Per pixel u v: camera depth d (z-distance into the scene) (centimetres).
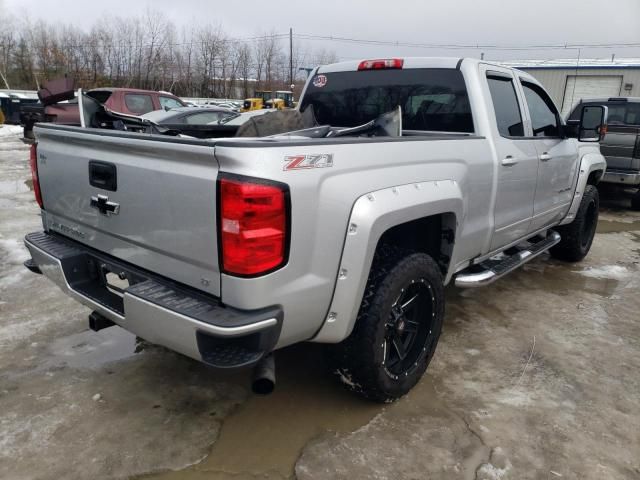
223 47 5053
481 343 377
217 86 5116
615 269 564
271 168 207
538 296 475
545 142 429
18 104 2461
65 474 238
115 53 4628
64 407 286
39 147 301
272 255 211
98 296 266
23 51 4594
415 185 272
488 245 369
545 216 461
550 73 2761
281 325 221
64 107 1341
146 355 344
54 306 412
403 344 296
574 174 500
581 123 453
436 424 281
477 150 332
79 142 267
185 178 216
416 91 381
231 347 218
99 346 354
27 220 674
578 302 463
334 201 229
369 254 244
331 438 267
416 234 315
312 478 240
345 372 275
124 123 357
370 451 258
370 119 409
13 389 301
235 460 250
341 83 422
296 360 343
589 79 2669
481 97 353
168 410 287
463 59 363
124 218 249
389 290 266
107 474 239
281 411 288
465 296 470
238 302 212
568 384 325
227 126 416
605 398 311
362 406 295
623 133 846
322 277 232
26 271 485
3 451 251
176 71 4866
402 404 298
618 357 361
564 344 379
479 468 249
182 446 258
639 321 425
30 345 352
